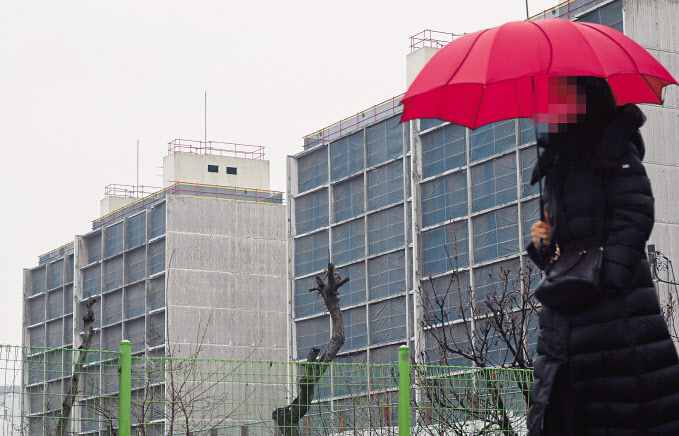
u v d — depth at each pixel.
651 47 36.62
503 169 45.44
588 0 39.09
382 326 52.12
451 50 5.40
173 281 65.62
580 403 5.03
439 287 47.50
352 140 56.00
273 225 70.19
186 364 10.93
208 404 10.80
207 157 72.00
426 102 5.95
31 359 8.98
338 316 20.19
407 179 51.31
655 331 4.92
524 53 5.04
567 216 5.06
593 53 4.99
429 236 49.03
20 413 8.66
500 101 6.08
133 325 67.00
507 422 10.88
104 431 9.28
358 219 55.06
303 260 58.81
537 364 5.14
